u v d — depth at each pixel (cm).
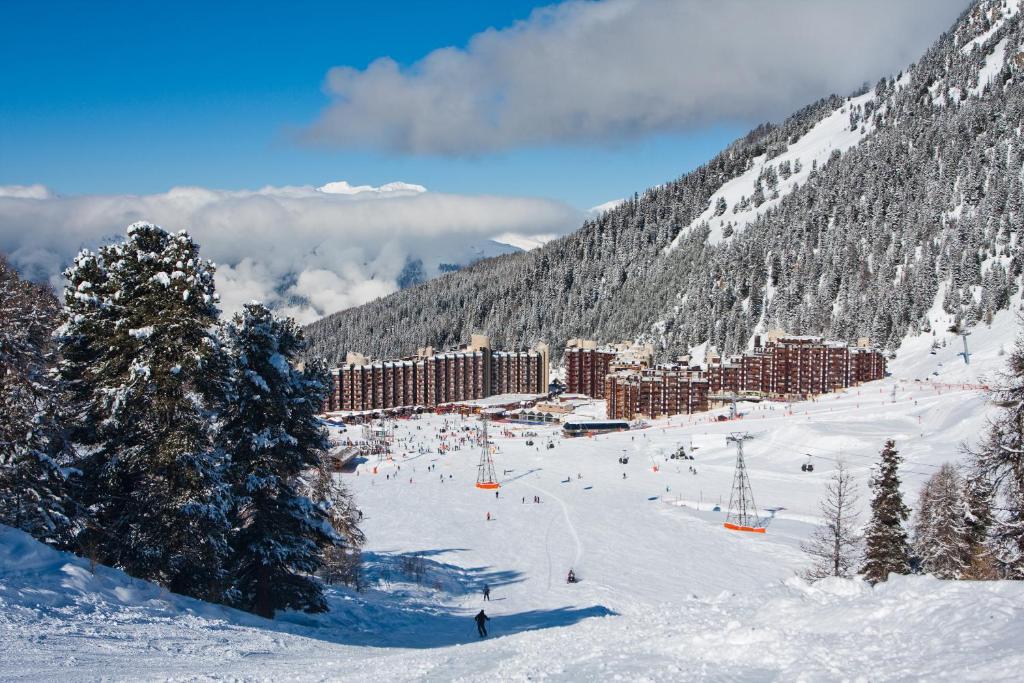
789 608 1861
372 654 2505
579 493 12638
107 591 2678
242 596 3656
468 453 17662
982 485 2958
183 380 3278
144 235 3400
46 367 3247
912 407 15175
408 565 6656
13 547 2627
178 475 3238
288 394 3716
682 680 1438
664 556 8288
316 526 3816
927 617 1562
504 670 1773
